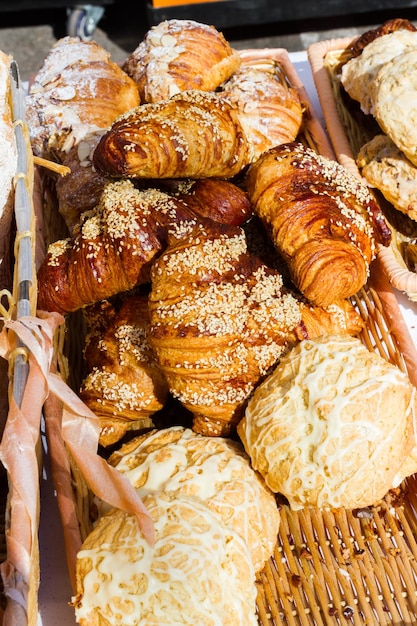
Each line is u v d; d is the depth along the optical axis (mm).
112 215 771
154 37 932
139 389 774
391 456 700
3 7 1759
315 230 764
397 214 899
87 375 810
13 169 749
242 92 918
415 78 843
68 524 689
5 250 782
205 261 744
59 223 908
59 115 884
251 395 751
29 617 611
